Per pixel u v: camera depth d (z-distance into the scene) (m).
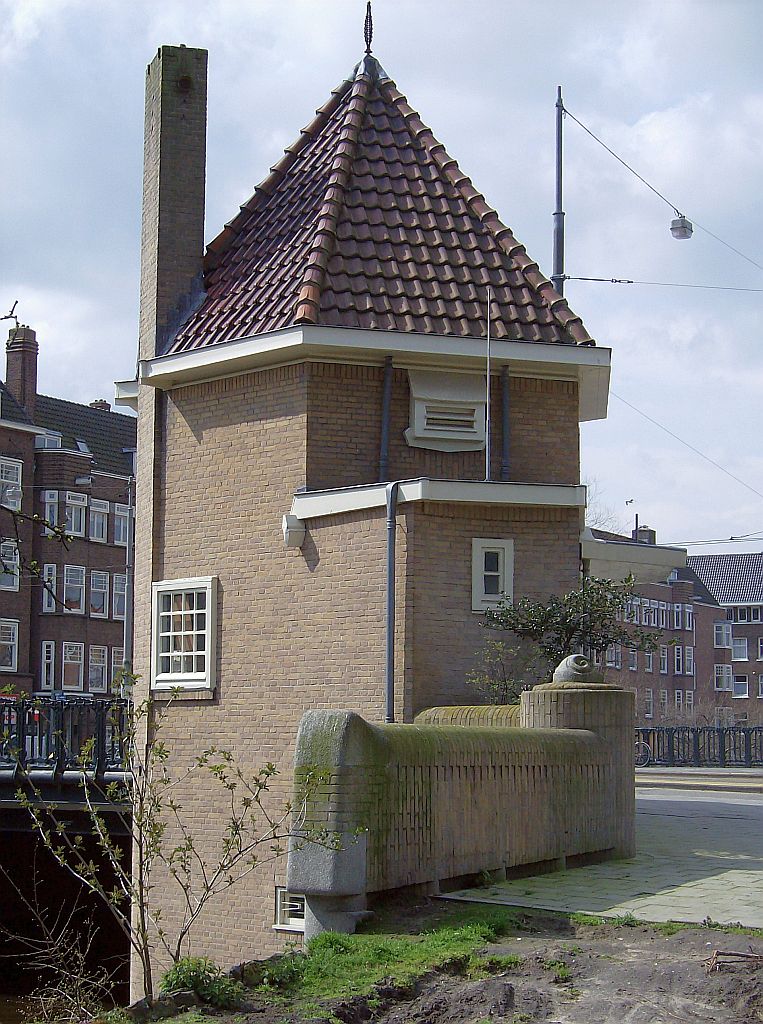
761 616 98.12
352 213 20.08
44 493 57.16
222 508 19.52
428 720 15.95
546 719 13.96
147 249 21.52
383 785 10.76
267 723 18.45
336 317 18.69
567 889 11.75
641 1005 8.23
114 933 24.25
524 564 18.00
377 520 17.44
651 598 86.81
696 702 89.75
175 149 21.31
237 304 20.05
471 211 20.75
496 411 19.41
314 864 10.35
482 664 17.50
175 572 20.02
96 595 59.16
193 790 19.12
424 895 11.17
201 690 19.22
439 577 17.42
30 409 58.19
